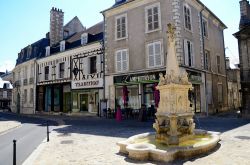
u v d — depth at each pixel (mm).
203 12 21000
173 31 7684
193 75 17719
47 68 27922
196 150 5906
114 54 20188
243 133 9148
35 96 29266
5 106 47781
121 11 20109
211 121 13945
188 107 7379
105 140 8664
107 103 20203
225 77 24594
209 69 21141
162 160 5480
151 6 18172
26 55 33531
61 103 25297
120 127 12555
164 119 7152
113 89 20125
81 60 23109
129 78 18672
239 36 18641
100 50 21391
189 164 5199
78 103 23250
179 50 16469
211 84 20734
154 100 17438
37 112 28750
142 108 15695
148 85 18125
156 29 17625
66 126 14031
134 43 18906
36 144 8891
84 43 23094
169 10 17156
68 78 24344
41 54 29359
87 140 8805
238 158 5543
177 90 7086
